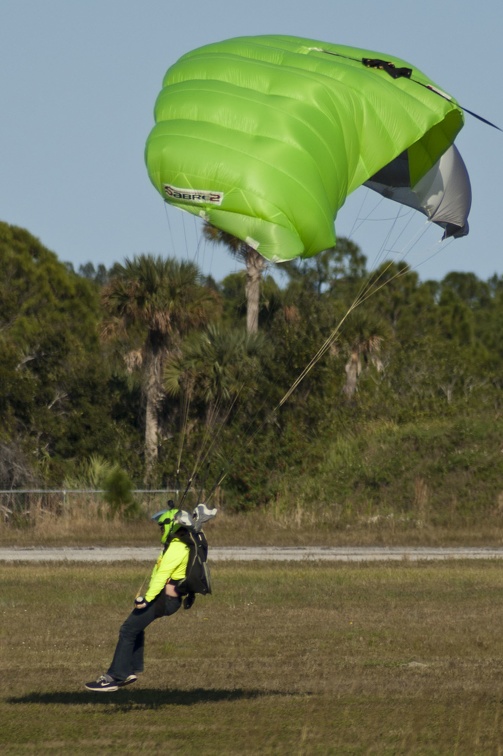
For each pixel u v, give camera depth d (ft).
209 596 215.72
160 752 101.30
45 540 342.85
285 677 137.08
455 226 154.40
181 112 130.00
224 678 136.36
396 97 134.21
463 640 166.09
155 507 382.83
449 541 354.54
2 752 100.37
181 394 401.29
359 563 282.36
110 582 236.02
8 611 192.85
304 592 222.89
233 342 404.57
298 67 134.92
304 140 125.90
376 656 152.46
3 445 410.72
